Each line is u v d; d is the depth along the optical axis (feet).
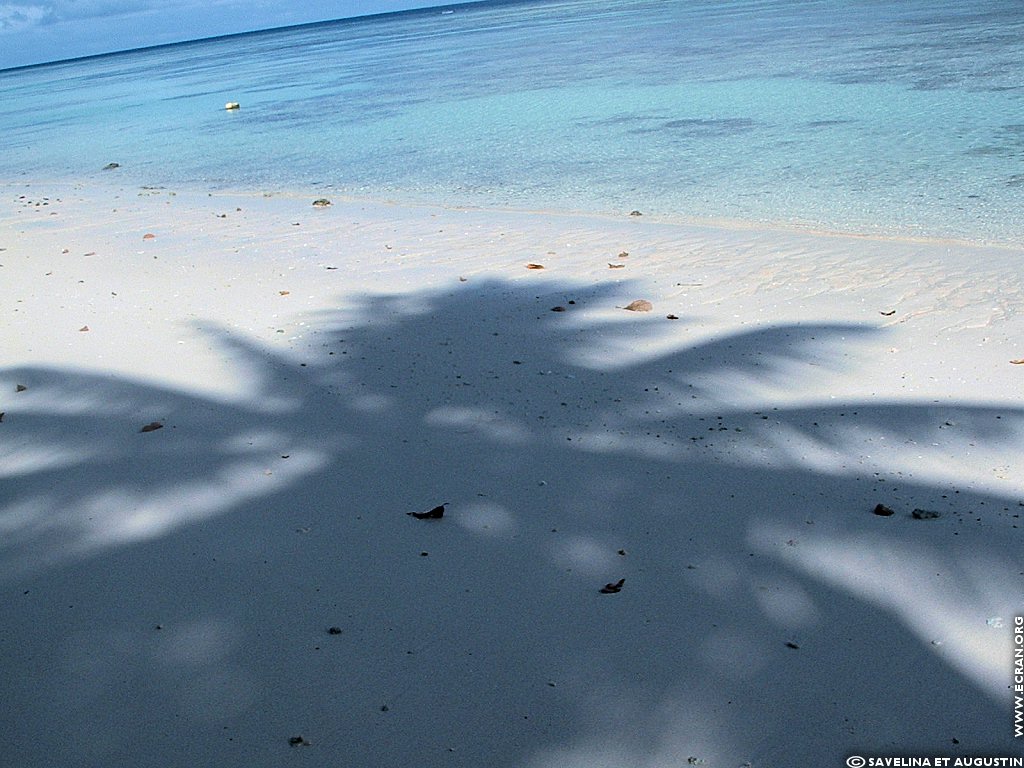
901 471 15.89
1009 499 14.66
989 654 10.79
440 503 15.03
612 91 84.48
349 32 469.98
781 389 19.84
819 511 14.48
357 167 60.39
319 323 25.25
